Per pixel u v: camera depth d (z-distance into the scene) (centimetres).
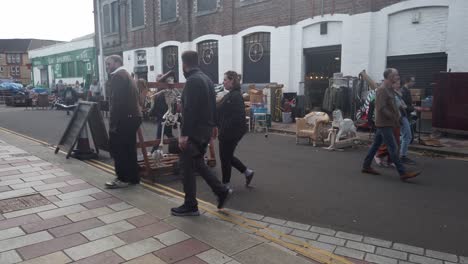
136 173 546
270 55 1491
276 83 1427
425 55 1079
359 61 1210
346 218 447
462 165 720
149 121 1414
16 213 424
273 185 584
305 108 1374
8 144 862
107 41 2591
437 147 852
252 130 1223
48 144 891
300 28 1374
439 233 405
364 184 590
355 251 361
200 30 1803
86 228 385
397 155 606
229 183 591
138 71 2283
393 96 604
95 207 446
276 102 1388
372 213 464
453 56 1013
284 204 495
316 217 450
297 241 380
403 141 722
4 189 512
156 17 2080
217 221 412
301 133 952
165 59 2089
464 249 368
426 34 1072
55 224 394
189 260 323
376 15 1162
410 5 1080
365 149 883
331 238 391
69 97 2056
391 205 493
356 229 415
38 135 1074
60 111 1980
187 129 410
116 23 2483
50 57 3509
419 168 696
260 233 396
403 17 1113
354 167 704
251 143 981
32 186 527
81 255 328
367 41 1182
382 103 603
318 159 775
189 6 1848
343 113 1205
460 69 1005
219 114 527
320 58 1400
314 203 500
